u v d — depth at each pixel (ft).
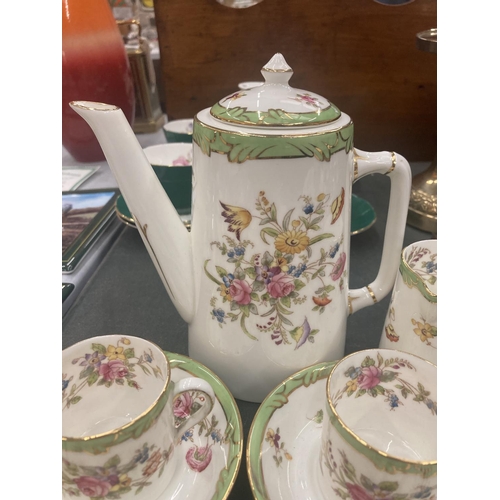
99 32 2.46
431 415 1.09
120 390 1.23
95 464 0.88
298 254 1.10
